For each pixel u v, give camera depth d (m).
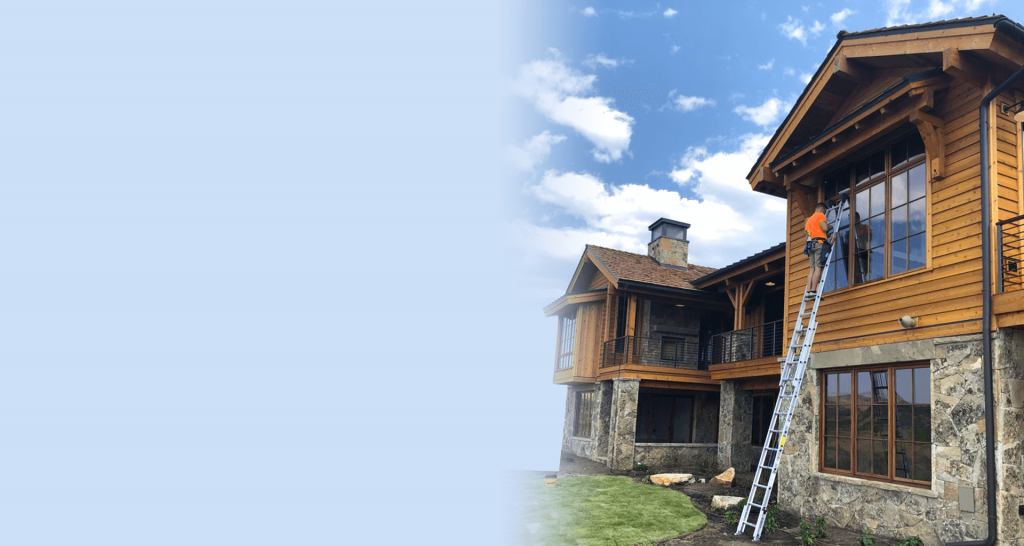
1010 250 6.86
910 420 7.80
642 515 9.96
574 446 20.38
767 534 8.48
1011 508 6.45
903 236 8.24
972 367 6.93
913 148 8.23
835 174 9.84
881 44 8.45
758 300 17.16
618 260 19.91
